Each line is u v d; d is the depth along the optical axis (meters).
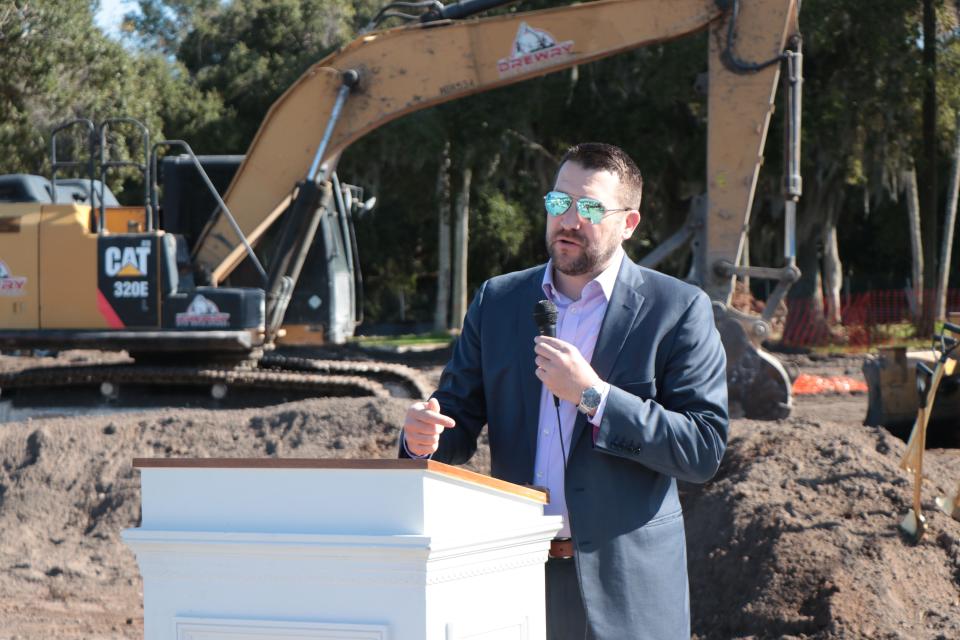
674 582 3.38
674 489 3.51
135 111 28.14
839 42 28.41
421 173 35.72
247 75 36.56
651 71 29.08
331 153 14.89
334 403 11.18
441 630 2.68
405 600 2.64
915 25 28.98
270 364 15.59
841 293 50.69
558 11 14.20
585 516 3.29
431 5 14.78
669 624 3.33
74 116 26.92
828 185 32.53
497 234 36.75
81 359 20.28
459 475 2.75
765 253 38.91
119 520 9.62
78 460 10.34
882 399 11.42
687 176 30.62
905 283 50.28
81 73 27.22
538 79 29.33
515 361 3.52
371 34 14.91
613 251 3.45
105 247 13.89
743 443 8.69
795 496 7.31
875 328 30.95
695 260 14.17
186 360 14.77
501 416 3.55
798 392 18.50
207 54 39.31
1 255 14.01
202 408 14.55
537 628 3.07
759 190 32.25
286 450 10.37
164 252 13.83
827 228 33.09
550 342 3.21
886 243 47.62
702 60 27.36
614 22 14.02
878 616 5.93
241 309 13.89
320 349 25.53
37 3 25.72
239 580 2.78
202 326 13.84
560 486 3.43
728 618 6.44
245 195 14.95
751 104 13.47
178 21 42.44
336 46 37.25
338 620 2.69
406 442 3.30
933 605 6.09
